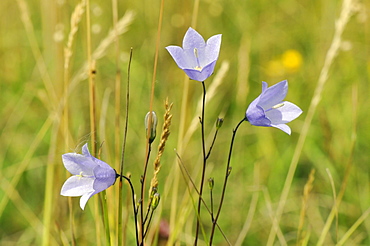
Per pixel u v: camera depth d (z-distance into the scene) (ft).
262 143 25.30
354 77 28.30
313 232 21.04
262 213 22.07
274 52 30.94
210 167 23.52
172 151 23.70
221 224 21.74
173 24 28.17
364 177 23.36
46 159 23.63
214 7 30.09
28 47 30.42
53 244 18.24
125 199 20.29
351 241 20.42
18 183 23.04
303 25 31.40
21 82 28.25
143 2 29.76
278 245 20.81
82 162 11.37
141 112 25.70
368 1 28.25
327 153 23.97
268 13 32.12
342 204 22.20
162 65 27.58
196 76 11.13
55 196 18.62
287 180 19.20
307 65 29.76
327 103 26.99
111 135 24.56
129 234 18.95
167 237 17.74
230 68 28.25
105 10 29.73
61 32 21.33
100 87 25.59
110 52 28.09
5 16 30.50
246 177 24.11
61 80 21.49
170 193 21.89
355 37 29.91
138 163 23.30
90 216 20.62
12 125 25.61
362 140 24.82
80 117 23.66
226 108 26.50
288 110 12.19
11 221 21.77
